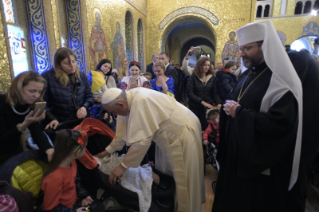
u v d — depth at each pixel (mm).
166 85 2879
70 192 1334
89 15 4363
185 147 1567
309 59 1342
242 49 1419
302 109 1303
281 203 1363
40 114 1385
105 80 3176
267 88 1316
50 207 1227
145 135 1353
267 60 1229
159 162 1817
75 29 4156
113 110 1432
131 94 1476
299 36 9266
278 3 9406
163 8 7887
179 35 11977
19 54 2850
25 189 1330
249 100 1398
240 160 1408
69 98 1923
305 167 1425
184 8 7715
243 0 7184
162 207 1561
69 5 4062
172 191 1637
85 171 1491
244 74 1643
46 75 1854
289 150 1297
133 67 3107
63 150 1222
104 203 1545
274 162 1274
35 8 2936
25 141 2014
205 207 2014
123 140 1646
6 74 2350
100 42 4875
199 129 1729
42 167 1464
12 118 1395
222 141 1710
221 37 7625
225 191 1599
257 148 1308
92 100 2197
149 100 1415
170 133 1541
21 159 1322
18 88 1287
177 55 12352
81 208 1328
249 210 1457
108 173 1564
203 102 3166
